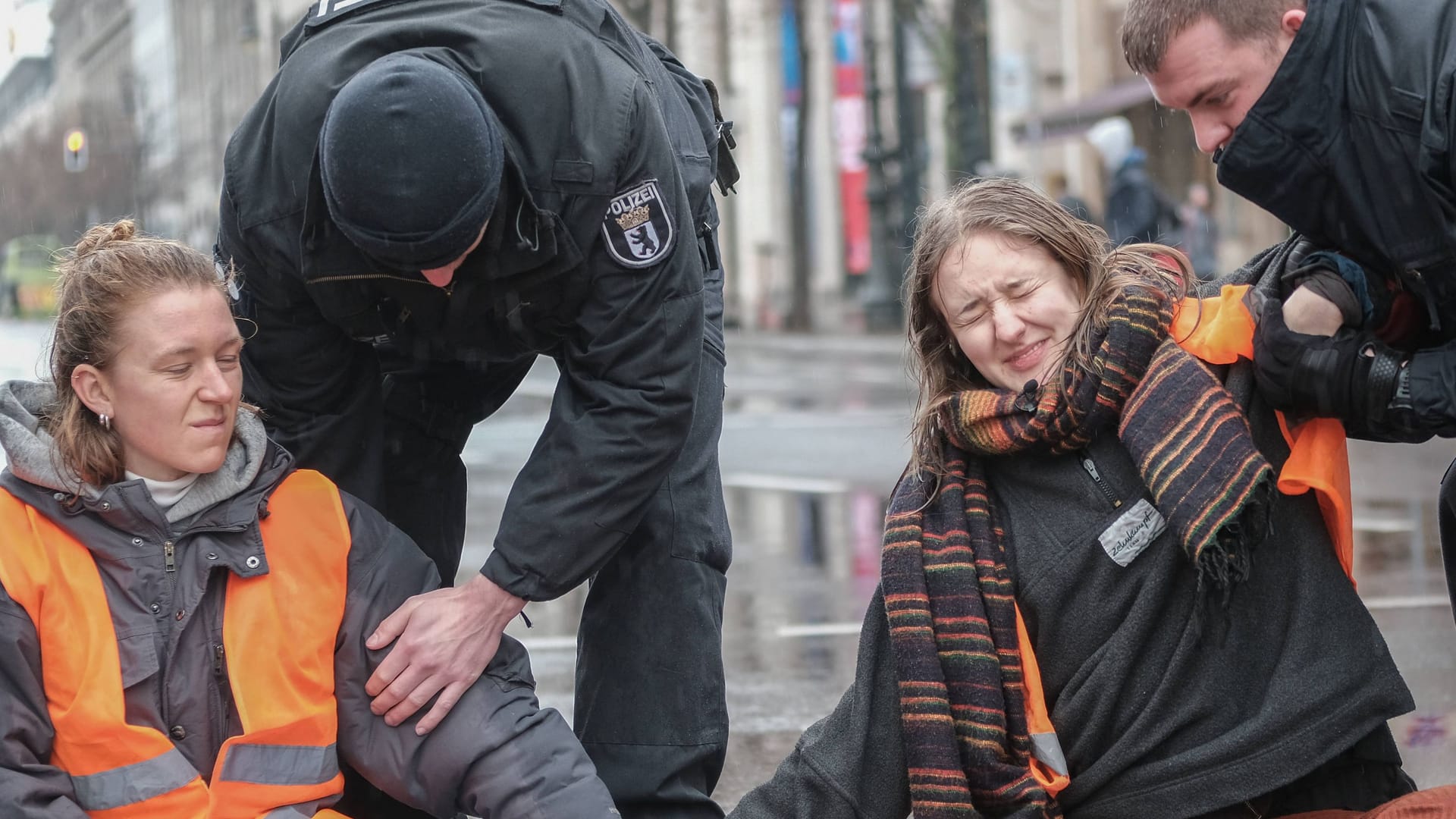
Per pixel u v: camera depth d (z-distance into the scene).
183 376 2.53
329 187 2.50
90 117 53.72
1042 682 2.70
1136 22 2.60
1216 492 2.47
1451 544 3.01
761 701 4.72
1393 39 2.40
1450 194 2.40
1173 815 2.57
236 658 2.55
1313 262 2.62
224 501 2.60
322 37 2.74
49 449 2.52
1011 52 22.88
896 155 25.95
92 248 2.61
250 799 2.51
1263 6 2.48
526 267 2.67
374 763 2.69
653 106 2.78
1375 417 2.51
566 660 5.26
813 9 29.41
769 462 10.27
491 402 3.47
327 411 3.07
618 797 3.11
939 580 2.67
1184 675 2.59
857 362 20.02
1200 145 2.64
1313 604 2.58
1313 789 2.62
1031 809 2.59
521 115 2.61
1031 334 2.68
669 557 3.14
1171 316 2.66
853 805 2.73
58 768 2.48
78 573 2.52
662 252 2.74
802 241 28.42
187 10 54.19
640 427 2.77
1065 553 2.64
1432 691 4.56
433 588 2.78
